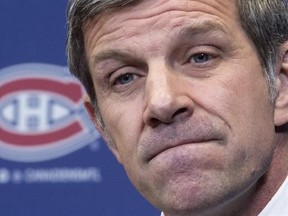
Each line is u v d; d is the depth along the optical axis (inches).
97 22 147.7
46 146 257.1
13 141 257.6
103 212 253.3
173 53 140.9
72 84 260.2
